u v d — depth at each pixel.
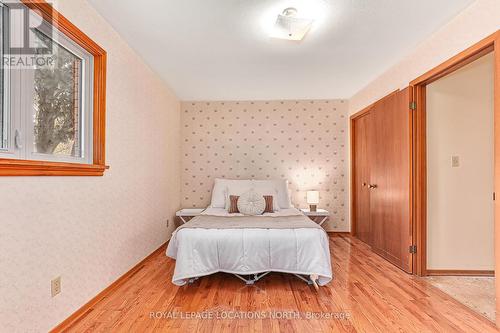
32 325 1.63
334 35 2.71
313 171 5.03
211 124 5.09
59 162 1.83
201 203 5.06
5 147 1.56
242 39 2.79
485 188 3.03
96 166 2.20
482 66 3.06
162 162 4.01
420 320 2.04
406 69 3.18
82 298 2.11
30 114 1.72
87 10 2.19
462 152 3.04
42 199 1.71
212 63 3.39
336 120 5.04
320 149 5.04
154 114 3.68
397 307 2.25
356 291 2.56
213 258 2.68
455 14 2.37
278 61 3.33
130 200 2.95
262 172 5.04
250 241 2.70
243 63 3.39
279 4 2.21
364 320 2.04
